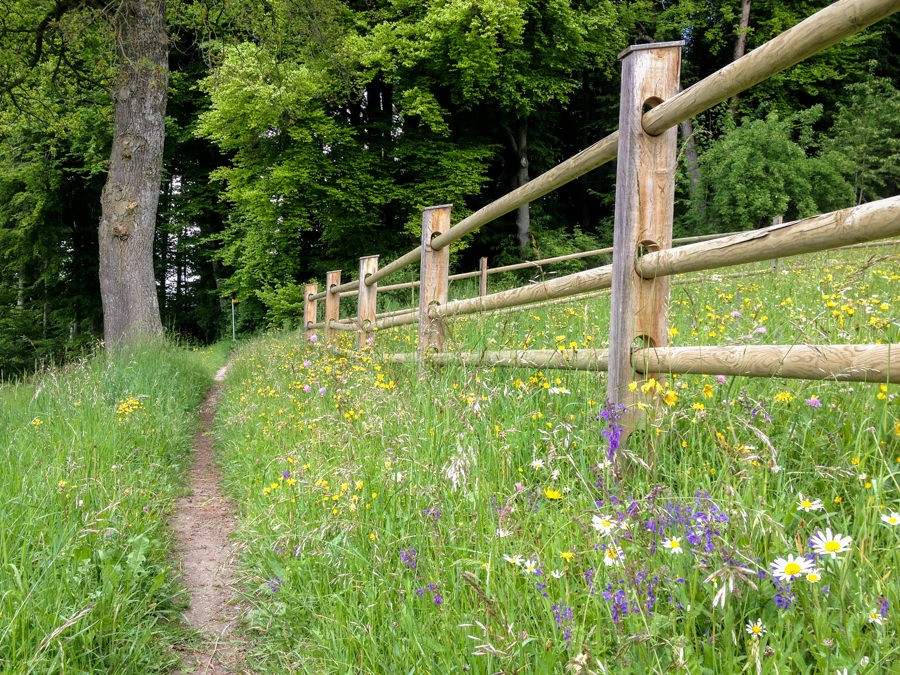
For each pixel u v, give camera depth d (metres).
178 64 23.12
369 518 2.74
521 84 19.19
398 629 2.08
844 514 1.86
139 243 12.09
